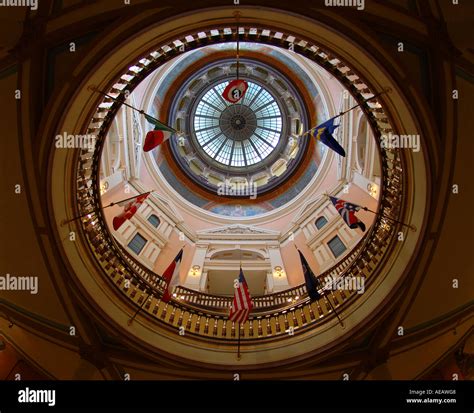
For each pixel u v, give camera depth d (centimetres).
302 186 2022
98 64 811
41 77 798
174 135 2073
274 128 2244
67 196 923
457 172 858
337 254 1527
